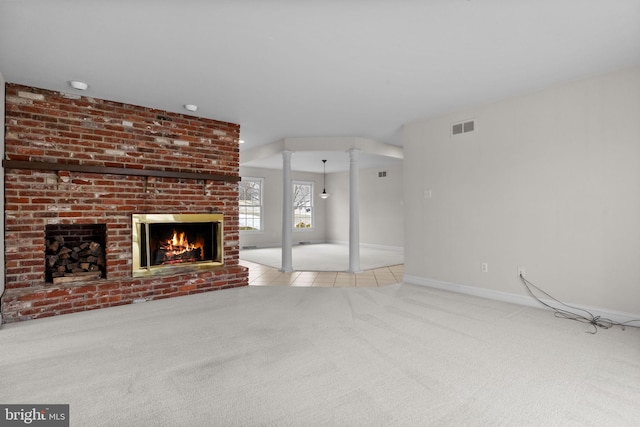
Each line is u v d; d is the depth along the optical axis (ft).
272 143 20.56
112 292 11.99
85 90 11.64
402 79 10.94
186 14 7.30
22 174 11.03
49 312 10.86
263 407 5.99
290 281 16.63
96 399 6.22
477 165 13.67
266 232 32.42
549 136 11.78
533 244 12.20
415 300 13.05
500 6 7.07
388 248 30.37
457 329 9.84
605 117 10.64
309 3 6.93
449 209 14.61
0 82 10.17
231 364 7.60
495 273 13.19
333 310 11.71
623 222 10.36
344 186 34.83
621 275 10.41
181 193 14.14
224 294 13.91
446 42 8.60
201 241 14.93
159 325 10.12
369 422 5.59
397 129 17.31
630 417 5.74
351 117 15.14
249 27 7.84
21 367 7.45
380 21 7.62
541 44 8.73
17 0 6.70
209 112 14.24
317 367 7.47
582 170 11.10
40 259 11.35
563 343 8.86
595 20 7.61
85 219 12.07
